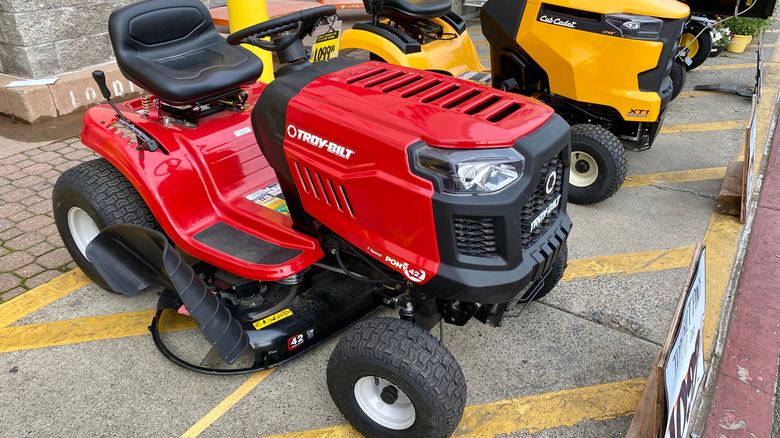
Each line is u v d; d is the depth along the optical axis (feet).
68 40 17.60
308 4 24.47
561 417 8.15
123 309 10.19
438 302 7.84
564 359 9.21
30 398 8.33
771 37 31.40
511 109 7.05
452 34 16.88
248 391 8.52
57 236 12.13
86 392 8.45
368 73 7.90
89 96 18.07
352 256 8.17
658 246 12.29
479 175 6.11
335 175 7.06
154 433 7.81
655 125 13.25
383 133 6.52
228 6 16.66
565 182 7.40
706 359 9.32
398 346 6.68
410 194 6.37
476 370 8.96
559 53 12.96
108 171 9.67
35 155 15.25
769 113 20.02
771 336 10.00
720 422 8.36
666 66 12.45
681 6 12.09
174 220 9.09
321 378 8.77
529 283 7.02
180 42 10.37
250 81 10.07
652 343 9.59
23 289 10.62
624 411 8.25
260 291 8.94
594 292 10.80
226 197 9.65
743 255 12.27
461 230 6.37
